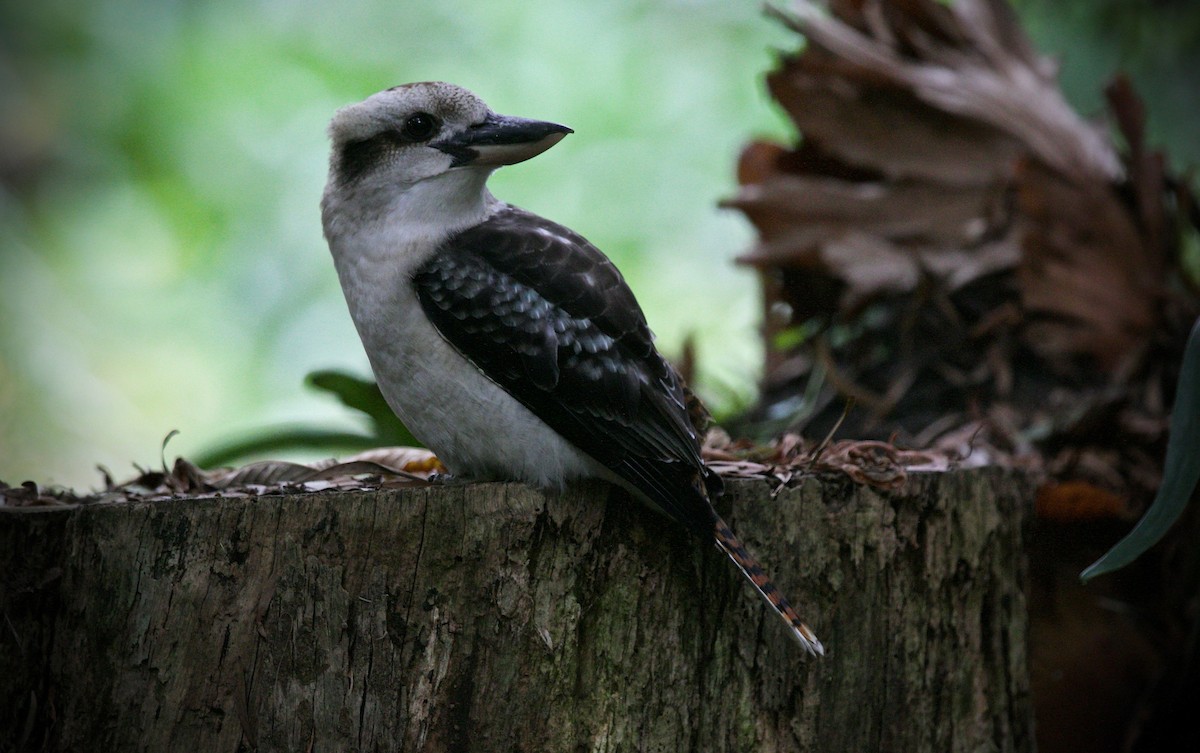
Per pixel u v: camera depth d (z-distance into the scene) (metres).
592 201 14.17
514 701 4.99
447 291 5.30
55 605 4.88
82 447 14.82
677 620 5.21
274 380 14.80
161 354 15.31
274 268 15.24
